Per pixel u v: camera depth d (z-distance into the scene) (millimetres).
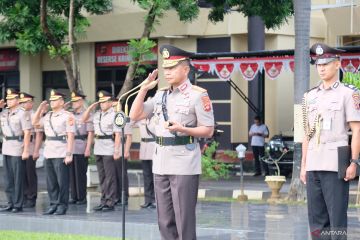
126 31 49594
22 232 22578
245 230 21609
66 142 26000
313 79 46812
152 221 23703
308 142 15625
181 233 15727
